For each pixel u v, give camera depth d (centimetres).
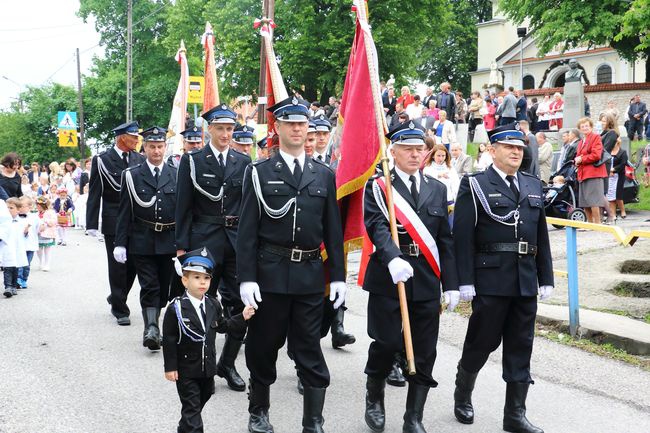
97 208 833
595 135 1254
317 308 485
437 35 3794
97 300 962
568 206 1335
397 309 493
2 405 557
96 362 671
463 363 521
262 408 495
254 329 486
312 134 732
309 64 3300
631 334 677
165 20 4894
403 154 508
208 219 652
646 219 1395
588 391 578
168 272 757
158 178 748
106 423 520
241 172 663
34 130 5506
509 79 4209
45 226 1220
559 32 2880
